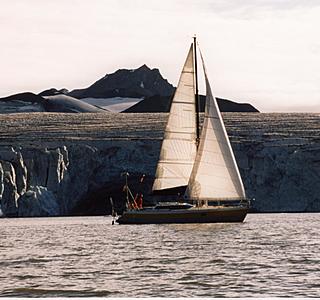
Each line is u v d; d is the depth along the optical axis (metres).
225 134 168.75
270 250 101.88
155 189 176.12
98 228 177.50
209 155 168.75
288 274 74.25
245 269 78.88
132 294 63.12
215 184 168.25
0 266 86.62
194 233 141.12
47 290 66.19
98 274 77.19
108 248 111.38
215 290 64.50
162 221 173.25
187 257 93.25
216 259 89.81
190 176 170.25
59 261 92.06
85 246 117.25
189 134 175.88
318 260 87.25
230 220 171.62
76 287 67.62
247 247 107.38
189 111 175.88
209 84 171.12
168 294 62.84
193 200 182.25
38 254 103.25
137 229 160.12
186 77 175.50
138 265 85.00
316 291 62.97
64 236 147.75
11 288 67.62
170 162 175.62
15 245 122.81
